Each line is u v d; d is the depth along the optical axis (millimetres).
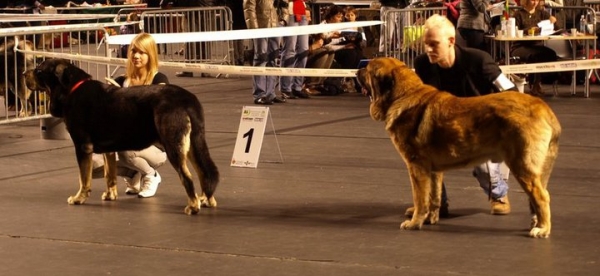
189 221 8320
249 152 10953
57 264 7031
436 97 7480
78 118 8734
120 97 8609
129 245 7535
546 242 7336
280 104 16609
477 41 16781
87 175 9016
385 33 17906
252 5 16469
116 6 26875
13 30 12672
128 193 9516
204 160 8641
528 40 15953
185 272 6746
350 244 7410
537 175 7266
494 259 6887
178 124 8367
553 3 18859
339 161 11219
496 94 7375
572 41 16453
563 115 14477
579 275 6461
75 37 24203
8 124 14734
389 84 7625
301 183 9961
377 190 9523
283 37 16891
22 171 10906
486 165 8203
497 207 8289
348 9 19125
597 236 7512
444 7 18016
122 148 8750
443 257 6969
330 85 17641
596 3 18422
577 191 9328
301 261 6953
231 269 6793
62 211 8805
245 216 8484
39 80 8844
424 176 7648
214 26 20781
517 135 7152
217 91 18953
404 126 7570
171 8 21266
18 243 7664
